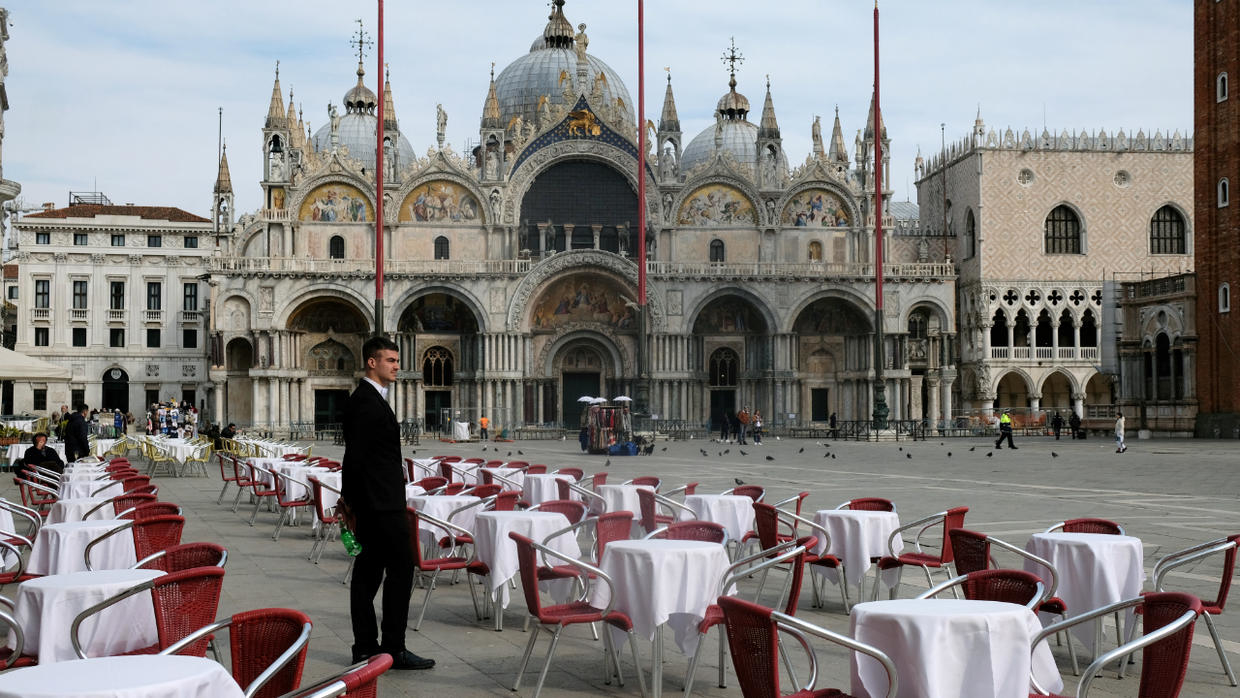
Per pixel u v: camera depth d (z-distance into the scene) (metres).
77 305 112.69
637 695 13.48
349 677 8.05
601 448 64.50
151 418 77.00
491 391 92.62
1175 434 74.88
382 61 55.06
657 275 94.12
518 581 21.42
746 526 21.36
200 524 30.33
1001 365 100.88
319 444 82.19
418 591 20.31
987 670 10.30
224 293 89.88
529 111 109.00
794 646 15.78
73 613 12.45
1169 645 9.95
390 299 91.62
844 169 106.19
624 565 13.68
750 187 97.50
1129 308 80.06
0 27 67.12
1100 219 102.69
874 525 18.33
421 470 33.12
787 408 95.38
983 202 101.62
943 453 62.94
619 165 96.44
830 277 95.88
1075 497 34.59
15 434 52.53
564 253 92.56
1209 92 72.81
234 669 9.61
